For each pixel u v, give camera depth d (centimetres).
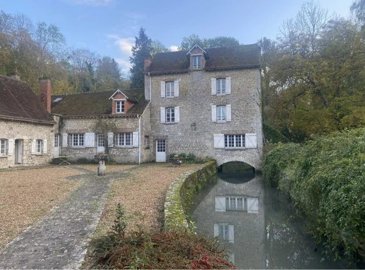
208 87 2536
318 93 2169
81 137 2606
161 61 2789
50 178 1415
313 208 757
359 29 2138
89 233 596
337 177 621
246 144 2430
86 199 925
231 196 1473
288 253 744
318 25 2569
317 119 2059
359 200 519
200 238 481
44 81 2634
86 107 2706
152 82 2661
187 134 2556
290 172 1206
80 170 1842
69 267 441
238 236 874
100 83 4850
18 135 2144
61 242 550
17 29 3459
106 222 677
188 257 410
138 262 379
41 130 2394
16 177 1457
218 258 429
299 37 2291
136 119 2464
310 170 856
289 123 2619
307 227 831
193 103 2556
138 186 1168
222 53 2670
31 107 2383
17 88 2428
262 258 708
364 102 1902
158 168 1950
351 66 1930
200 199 1395
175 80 2605
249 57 2533
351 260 585
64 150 2619
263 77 3162
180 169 1841
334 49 2003
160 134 2611
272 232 916
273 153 1736
